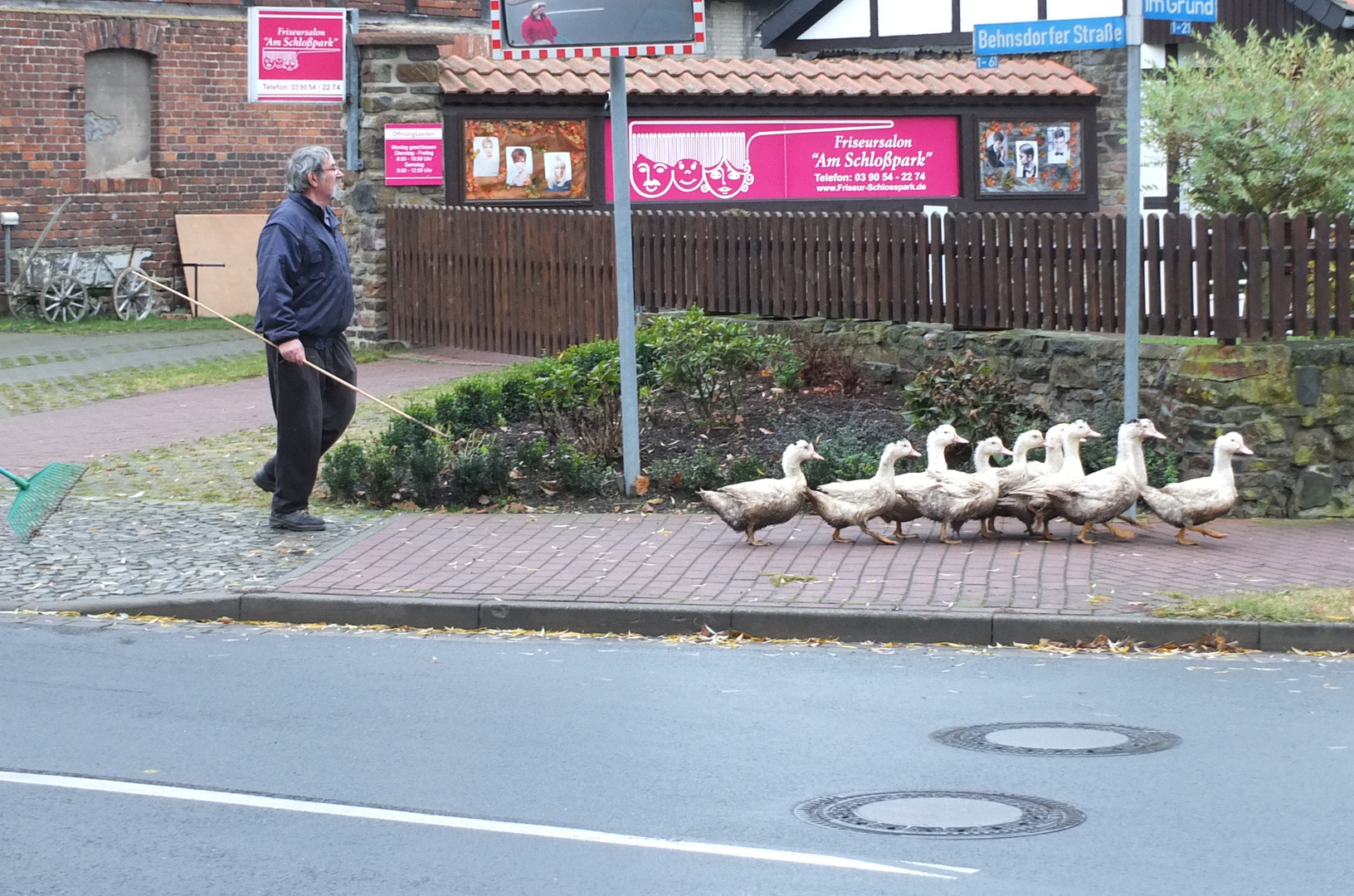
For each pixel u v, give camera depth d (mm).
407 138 20344
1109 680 7742
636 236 17297
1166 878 5133
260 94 19938
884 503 10375
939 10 25422
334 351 11336
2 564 10070
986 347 13750
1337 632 8328
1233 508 11531
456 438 13125
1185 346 11898
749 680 7793
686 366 13062
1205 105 14039
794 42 26609
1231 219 11617
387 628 8984
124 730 6910
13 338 23031
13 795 6051
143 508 11719
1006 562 9844
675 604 8875
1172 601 8773
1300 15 22125
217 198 27953
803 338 15297
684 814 5809
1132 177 11102
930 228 14328
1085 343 12875
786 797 5992
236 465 13383
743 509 10320
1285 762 6371
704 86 21703
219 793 6062
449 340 19703
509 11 11820
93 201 26547
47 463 13469
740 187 22141
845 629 8617
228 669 8023
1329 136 13766
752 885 5102
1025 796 5988
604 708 7293
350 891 5086
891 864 5273
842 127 22547
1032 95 23078
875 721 7055
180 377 18719
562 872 5238
